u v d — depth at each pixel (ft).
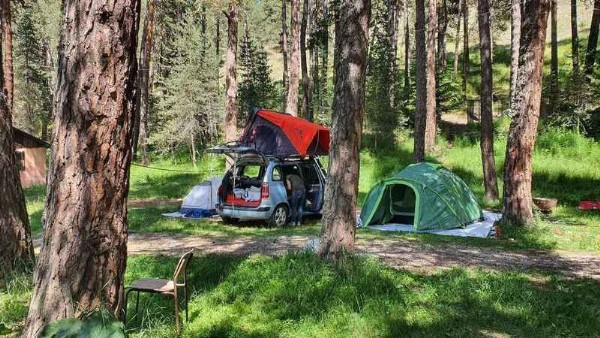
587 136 72.69
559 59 108.99
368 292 18.53
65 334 10.87
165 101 97.25
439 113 91.56
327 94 98.37
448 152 74.18
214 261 23.91
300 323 16.16
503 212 38.40
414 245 30.40
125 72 13.41
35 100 127.03
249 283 19.81
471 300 18.13
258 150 41.27
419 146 55.83
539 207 45.24
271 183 38.83
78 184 12.96
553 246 30.68
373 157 74.64
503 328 15.89
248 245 29.12
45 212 13.42
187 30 99.45
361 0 22.30
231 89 56.75
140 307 17.16
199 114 94.53
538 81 36.78
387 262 24.72
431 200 38.47
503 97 100.58
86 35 12.81
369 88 82.74
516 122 37.37
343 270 20.72
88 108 12.87
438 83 91.86
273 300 18.06
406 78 99.30
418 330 15.62
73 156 12.93
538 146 69.56
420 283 20.35
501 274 22.26
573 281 21.72
